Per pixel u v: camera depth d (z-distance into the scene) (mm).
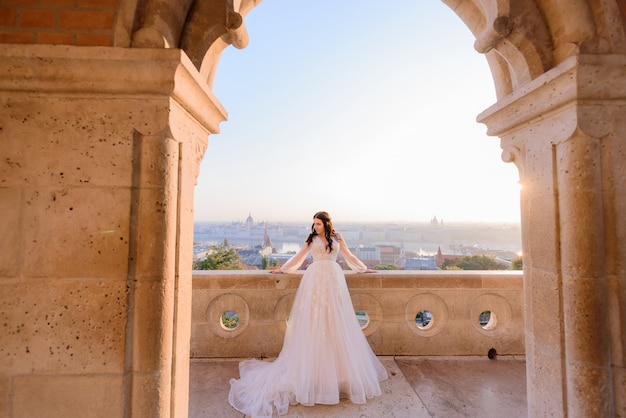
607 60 1273
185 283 1443
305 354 2547
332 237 2967
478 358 3281
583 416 1280
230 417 2330
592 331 1287
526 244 1647
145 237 1255
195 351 3248
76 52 1205
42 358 1207
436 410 2395
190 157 1496
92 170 1256
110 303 1229
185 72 1267
